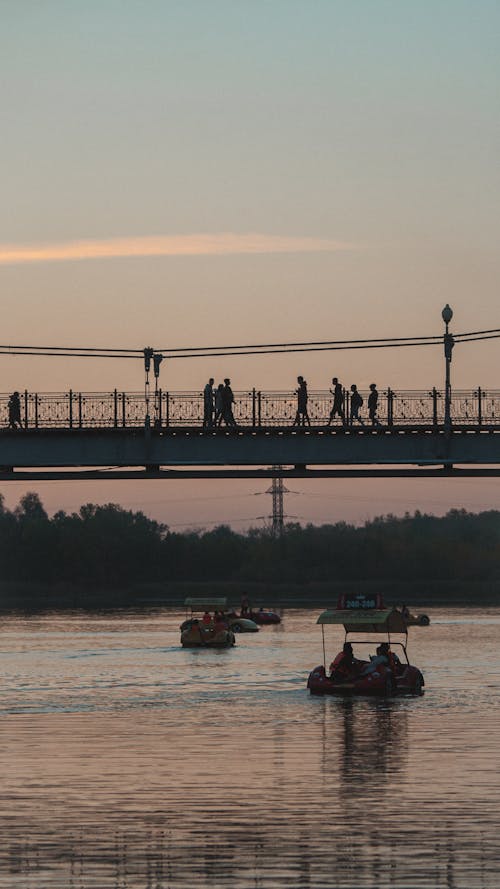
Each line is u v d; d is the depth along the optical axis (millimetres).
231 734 101625
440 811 72062
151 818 70938
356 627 139500
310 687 131125
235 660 177750
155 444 166500
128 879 60250
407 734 101125
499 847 64812
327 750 93000
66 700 126688
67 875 60812
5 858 63531
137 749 93812
